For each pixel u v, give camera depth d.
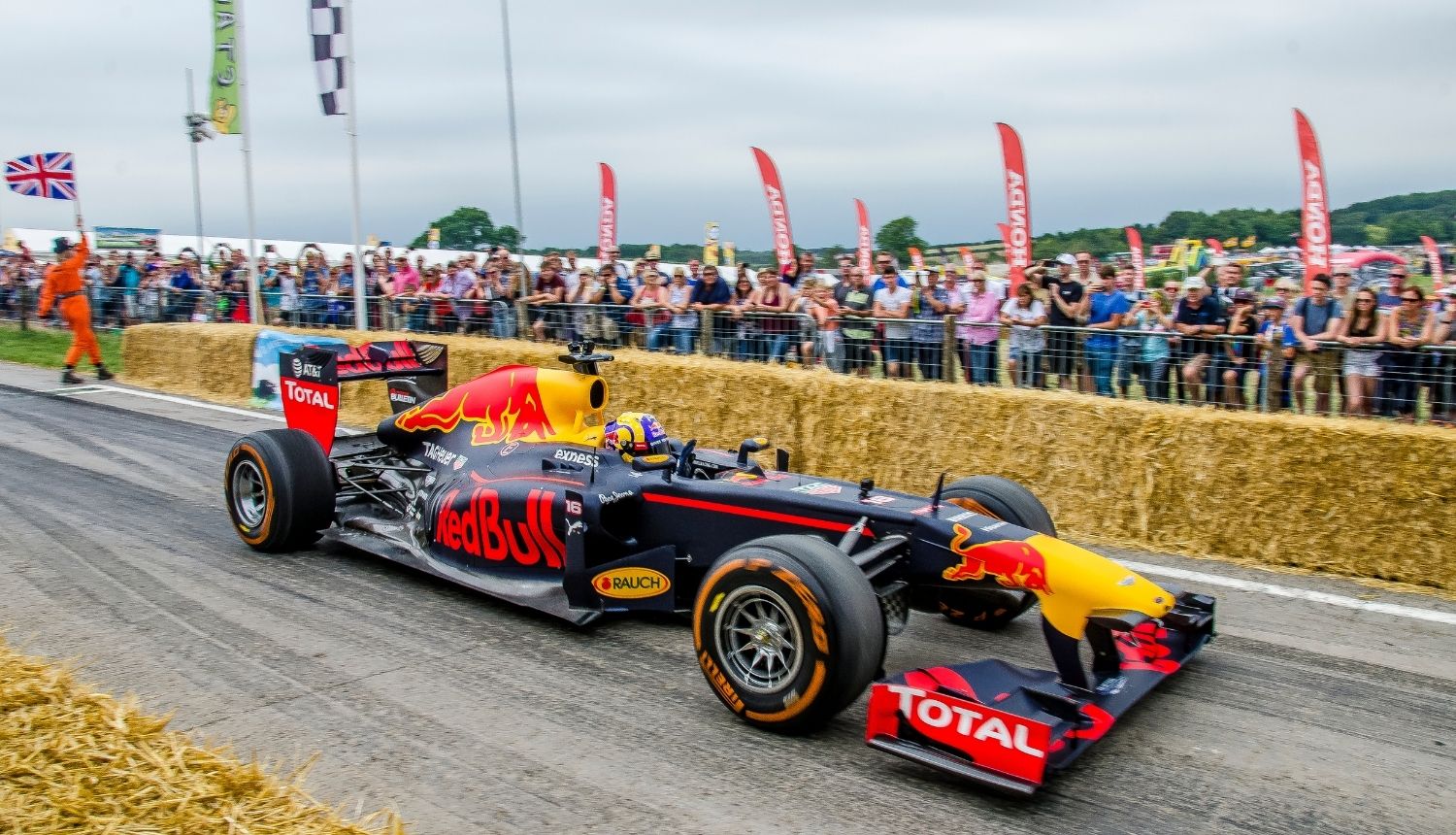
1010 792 3.80
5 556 6.73
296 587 6.23
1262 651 5.45
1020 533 4.75
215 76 16.81
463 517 6.15
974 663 4.35
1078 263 10.25
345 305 16.48
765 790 3.98
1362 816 3.87
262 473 6.69
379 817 3.73
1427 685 5.05
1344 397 7.84
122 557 6.77
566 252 13.80
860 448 8.78
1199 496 7.21
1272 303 9.77
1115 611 4.29
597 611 5.52
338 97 15.04
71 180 14.96
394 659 5.18
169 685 4.81
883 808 3.87
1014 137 11.45
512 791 3.94
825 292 11.43
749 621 4.55
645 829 3.69
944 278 12.32
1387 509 6.58
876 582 4.93
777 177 14.58
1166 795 3.99
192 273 20.23
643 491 5.64
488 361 11.61
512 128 16.16
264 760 4.12
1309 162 9.76
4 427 11.42
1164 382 8.68
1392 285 8.61
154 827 3.18
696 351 11.71
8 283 23.28
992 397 8.07
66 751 3.52
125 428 11.48
